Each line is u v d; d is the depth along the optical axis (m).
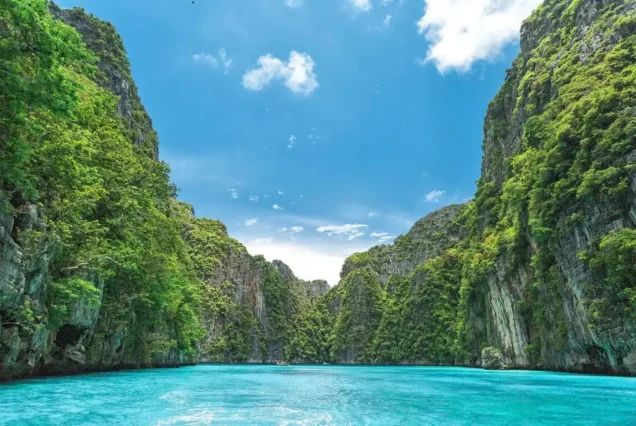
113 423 11.94
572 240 36.16
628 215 31.14
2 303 17.03
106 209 31.59
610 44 42.91
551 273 41.72
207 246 136.12
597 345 34.19
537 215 41.69
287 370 61.62
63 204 24.44
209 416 13.77
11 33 15.20
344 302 165.75
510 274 54.78
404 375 43.81
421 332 111.75
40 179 21.72
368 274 167.38
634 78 35.06
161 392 19.84
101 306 30.89
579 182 35.25
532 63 62.72
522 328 52.06
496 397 20.11
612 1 48.00
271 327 150.12
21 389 18.14
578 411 15.34
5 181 18.98
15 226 19.55
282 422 13.00
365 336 147.75
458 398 19.73
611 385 25.47
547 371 44.72
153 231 40.06
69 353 25.84
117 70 67.94
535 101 54.09
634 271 28.81
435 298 111.19
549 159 39.44
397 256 174.00
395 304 136.62
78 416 12.70
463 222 136.75
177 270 51.50
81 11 69.00
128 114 67.44
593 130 35.06
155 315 40.94
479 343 70.06
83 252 25.47
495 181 71.81
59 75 16.34
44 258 20.38
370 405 17.31
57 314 22.64
